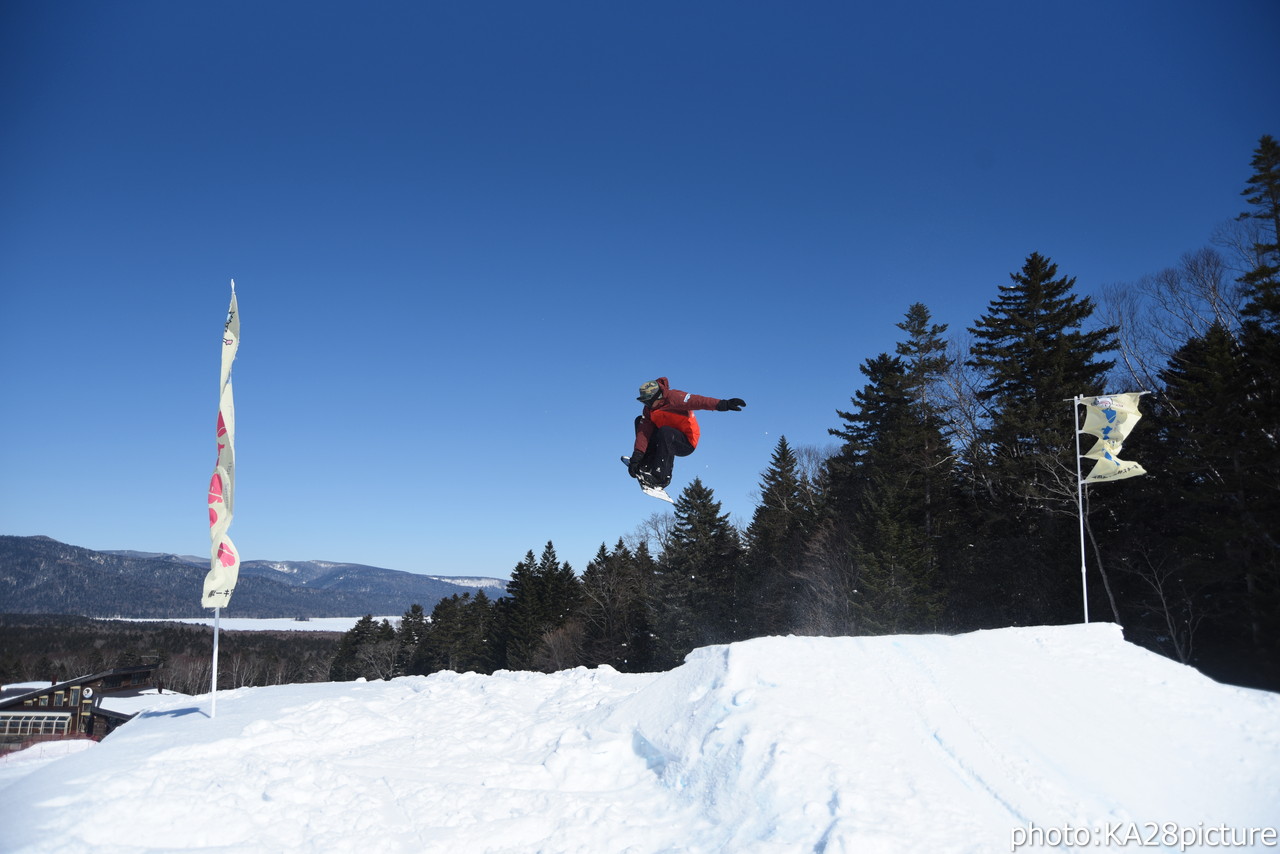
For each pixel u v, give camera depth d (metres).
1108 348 31.67
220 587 10.52
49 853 5.91
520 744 8.70
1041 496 28.80
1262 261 28.45
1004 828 5.68
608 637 51.69
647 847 6.09
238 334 10.95
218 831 6.40
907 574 30.41
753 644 8.83
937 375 37.12
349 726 9.43
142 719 10.85
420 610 79.62
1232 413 23.11
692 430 7.59
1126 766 6.50
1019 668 8.27
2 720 22.75
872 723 7.20
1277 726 7.02
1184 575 24.58
